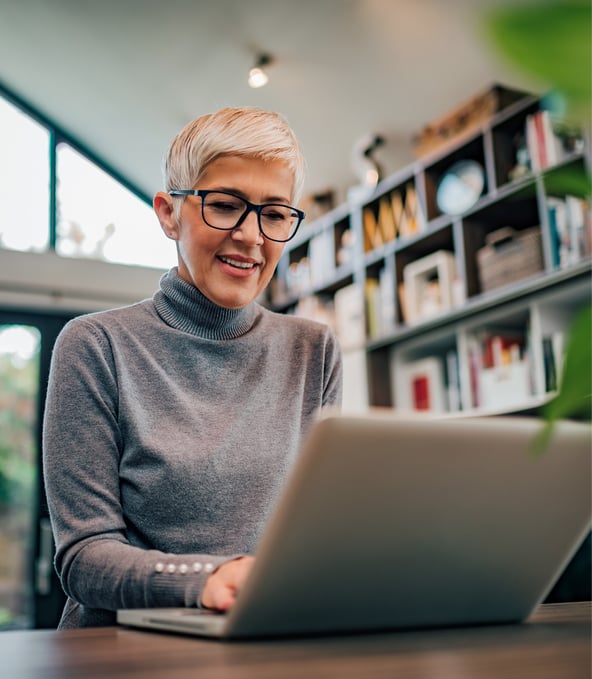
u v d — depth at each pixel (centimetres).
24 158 526
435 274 401
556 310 331
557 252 314
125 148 526
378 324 427
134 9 420
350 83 416
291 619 62
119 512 104
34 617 451
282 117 118
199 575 78
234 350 121
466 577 67
